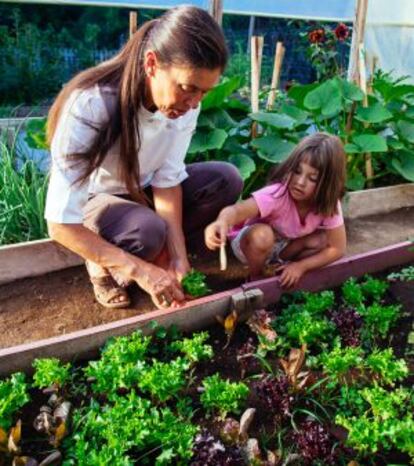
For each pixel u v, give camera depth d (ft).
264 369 5.63
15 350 5.22
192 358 5.47
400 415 5.03
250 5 12.35
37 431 4.73
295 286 6.83
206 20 4.41
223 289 7.20
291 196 6.81
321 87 10.37
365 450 4.58
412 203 10.83
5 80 26.23
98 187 6.49
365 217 10.21
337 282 7.27
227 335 6.12
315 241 7.25
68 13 33.81
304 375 5.16
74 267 7.67
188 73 4.39
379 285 6.87
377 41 14.49
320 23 19.34
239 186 7.27
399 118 11.10
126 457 4.19
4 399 4.62
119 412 4.63
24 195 8.07
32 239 8.08
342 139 10.57
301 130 10.84
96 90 5.05
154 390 4.85
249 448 4.49
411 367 5.76
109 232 6.31
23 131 10.32
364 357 5.86
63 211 5.21
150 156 6.12
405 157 10.87
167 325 5.95
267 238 6.72
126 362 5.22
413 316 6.66
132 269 5.45
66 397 5.09
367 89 12.54
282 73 26.96
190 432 4.52
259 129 10.64
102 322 6.45
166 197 6.71
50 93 27.53
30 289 7.10
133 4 10.65
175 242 6.58
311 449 4.46
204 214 7.35
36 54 27.73
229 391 4.92
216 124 9.41
